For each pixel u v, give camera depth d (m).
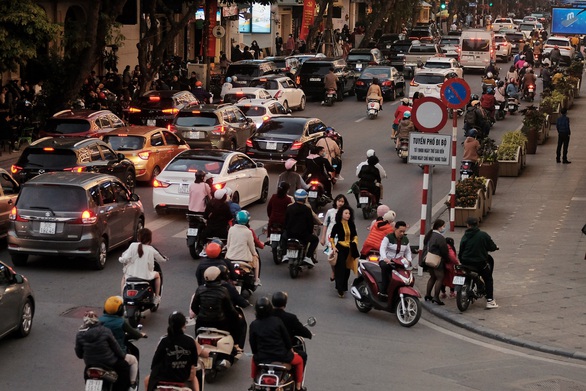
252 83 93.06
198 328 26.62
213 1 109.25
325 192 51.12
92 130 59.44
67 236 38.03
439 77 95.00
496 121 88.81
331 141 57.19
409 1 166.62
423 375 27.83
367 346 30.66
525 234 47.19
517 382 27.42
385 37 149.88
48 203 38.34
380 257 34.53
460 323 33.41
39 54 78.44
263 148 61.56
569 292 37.06
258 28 152.38
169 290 36.44
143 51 88.06
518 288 37.59
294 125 62.78
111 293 35.78
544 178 62.94
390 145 75.81
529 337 31.73
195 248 41.25
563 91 95.94
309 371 27.86
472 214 48.53
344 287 36.53
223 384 26.61
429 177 40.53
